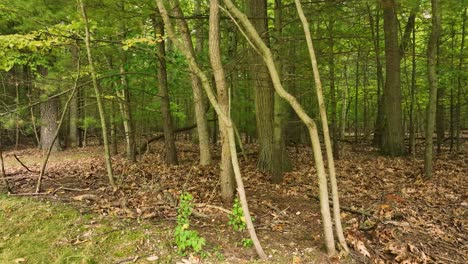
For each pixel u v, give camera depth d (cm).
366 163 865
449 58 986
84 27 557
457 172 762
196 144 1341
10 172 729
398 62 959
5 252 367
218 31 426
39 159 1020
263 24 706
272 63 347
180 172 730
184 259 354
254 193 601
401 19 1084
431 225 476
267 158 755
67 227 409
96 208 466
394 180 703
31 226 412
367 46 1073
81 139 1518
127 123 888
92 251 364
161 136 1036
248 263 352
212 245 387
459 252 413
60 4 538
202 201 521
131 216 443
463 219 501
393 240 427
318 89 352
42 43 513
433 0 670
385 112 993
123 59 767
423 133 1634
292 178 703
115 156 1028
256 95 767
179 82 991
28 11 529
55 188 566
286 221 472
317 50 886
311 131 349
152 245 376
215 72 443
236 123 1049
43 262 351
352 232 433
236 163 347
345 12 765
